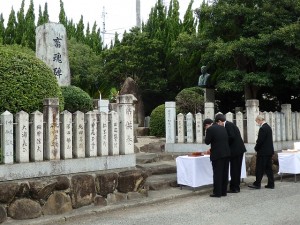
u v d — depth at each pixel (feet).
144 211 21.54
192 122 37.63
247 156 34.12
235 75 42.98
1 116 18.86
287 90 50.88
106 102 38.52
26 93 21.31
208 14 45.68
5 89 20.71
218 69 52.75
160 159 34.71
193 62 58.85
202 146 36.29
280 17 42.80
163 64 66.33
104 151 22.58
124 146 23.59
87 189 21.17
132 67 63.00
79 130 21.53
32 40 81.41
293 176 34.65
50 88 22.56
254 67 46.24
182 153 36.99
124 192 23.06
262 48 41.86
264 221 18.84
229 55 41.93
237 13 43.27
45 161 19.85
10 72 21.07
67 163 20.70
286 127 38.83
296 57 42.63
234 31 46.91
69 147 21.02
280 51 41.22
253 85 44.65
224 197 25.27
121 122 23.65
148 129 54.39
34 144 19.70
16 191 18.34
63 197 20.10
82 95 33.30
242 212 20.79
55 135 20.43
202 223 18.69
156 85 62.13
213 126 25.38
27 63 21.93
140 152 38.40
